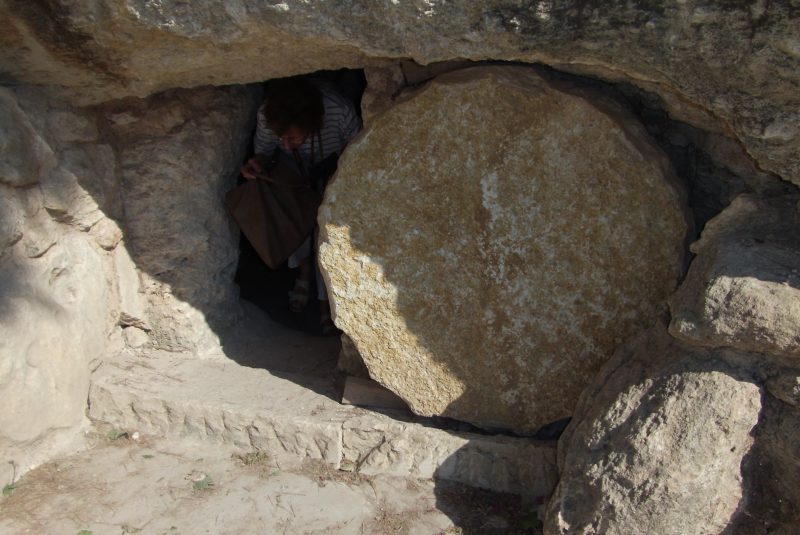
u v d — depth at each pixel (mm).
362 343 2986
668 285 2715
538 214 2746
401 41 2385
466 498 2816
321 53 2770
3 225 2766
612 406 2396
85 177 3156
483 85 2684
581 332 2793
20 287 2852
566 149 2678
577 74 2754
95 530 2619
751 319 2141
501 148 2729
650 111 2854
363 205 2869
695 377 2244
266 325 4039
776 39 2041
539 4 2191
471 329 2873
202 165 3441
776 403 2193
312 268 4320
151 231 3449
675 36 2148
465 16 2260
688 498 2152
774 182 2555
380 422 2949
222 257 3639
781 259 2260
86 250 3199
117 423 3195
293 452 3021
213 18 2436
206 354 3572
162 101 3332
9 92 2834
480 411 2936
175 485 2859
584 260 2744
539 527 2664
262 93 3723
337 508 2760
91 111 3201
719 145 2682
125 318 3477
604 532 2230
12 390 2777
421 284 2879
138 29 2557
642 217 2680
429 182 2809
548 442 2828
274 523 2684
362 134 2832
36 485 2812
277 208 3564
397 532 2654
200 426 3105
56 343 2984
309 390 3285
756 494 2248
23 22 2561
